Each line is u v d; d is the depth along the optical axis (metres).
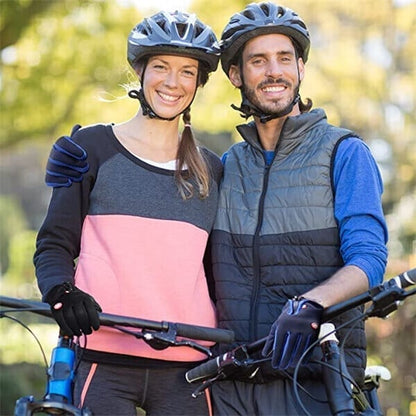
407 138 22.14
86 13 19.56
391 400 13.98
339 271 5.65
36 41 19.97
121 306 5.87
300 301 5.40
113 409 5.83
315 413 5.87
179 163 6.15
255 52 6.36
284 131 6.24
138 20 19.47
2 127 21.06
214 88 18.61
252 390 6.02
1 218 42.09
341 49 21.95
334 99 22.23
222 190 6.37
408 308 14.46
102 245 5.96
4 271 41.34
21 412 5.04
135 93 6.21
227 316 6.10
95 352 5.88
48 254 5.87
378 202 5.96
